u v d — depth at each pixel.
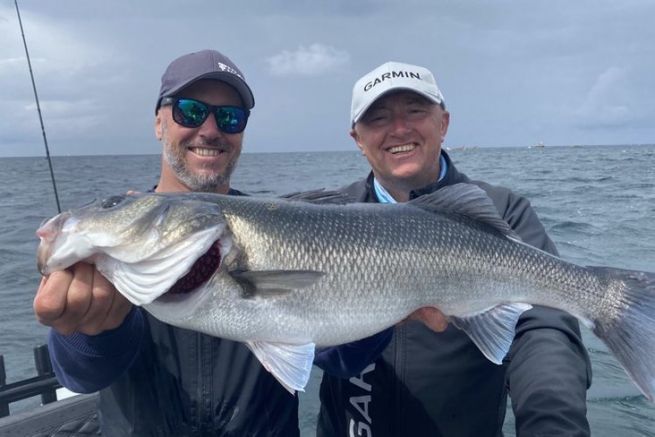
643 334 0.76
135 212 0.64
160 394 0.76
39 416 0.97
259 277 0.68
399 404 0.87
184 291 0.67
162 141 0.93
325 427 0.96
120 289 0.62
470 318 0.79
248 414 0.76
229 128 0.90
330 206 0.76
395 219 0.77
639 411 1.23
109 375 0.68
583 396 0.69
